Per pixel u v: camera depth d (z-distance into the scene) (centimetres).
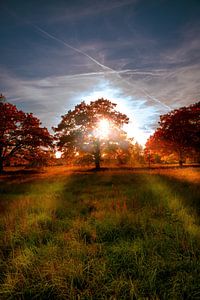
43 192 1104
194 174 1611
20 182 1566
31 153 2762
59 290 304
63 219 602
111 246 427
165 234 465
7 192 1155
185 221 522
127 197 858
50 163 2919
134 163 4131
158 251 396
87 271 340
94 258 374
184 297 294
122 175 1745
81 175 1928
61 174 2166
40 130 2741
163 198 802
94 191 1082
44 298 301
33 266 358
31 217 613
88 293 294
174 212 605
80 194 1020
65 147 3088
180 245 406
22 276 326
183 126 3111
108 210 660
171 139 3209
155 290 295
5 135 2633
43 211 684
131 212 620
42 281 318
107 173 2003
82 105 3192
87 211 680
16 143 2647
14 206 740
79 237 468
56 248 409
